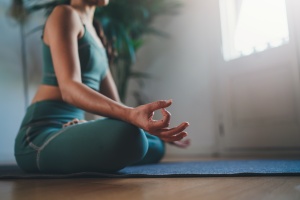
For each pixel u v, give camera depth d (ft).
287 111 6.17
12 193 2.17
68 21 3.32
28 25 7.56
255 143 6.70
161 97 8.61
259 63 6.62
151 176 2.75
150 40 8.95
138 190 2.07
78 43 3.51
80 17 3.63
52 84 3.44
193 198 1.74
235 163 4.18
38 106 3.38
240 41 7.06
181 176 2.75
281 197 1.69
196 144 7.84
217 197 1.75
